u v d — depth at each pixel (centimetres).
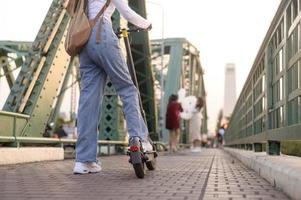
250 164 739
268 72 720
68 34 594
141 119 571
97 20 577
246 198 394
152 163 638
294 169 407
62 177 552
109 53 571
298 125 474
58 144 994
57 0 992
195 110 2258
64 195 407
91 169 603
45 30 966
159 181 515
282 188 435
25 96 892
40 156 880
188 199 386
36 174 591
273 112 686
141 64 1566
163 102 3347
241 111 1426
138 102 575
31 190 438
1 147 795
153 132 1712
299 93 487
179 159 1108
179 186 471
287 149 823
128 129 559
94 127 595
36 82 923
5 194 413
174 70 3488
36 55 939
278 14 624
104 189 446
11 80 2078
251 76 1045
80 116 594
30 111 893
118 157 1168
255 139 913
